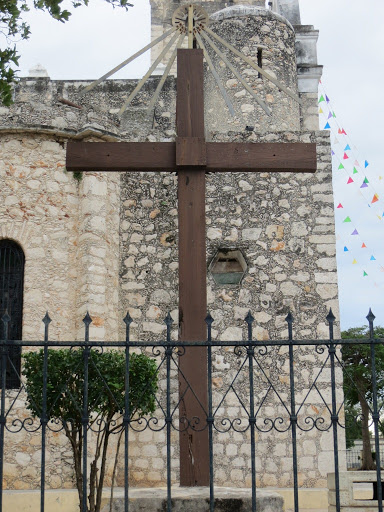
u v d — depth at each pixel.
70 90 14.48
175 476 12.86
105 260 13.25
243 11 16.59
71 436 7.82
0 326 12.53
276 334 13.52
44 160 13.24
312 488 12.76
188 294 8.33
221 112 16.03
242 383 13.25
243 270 13.86
